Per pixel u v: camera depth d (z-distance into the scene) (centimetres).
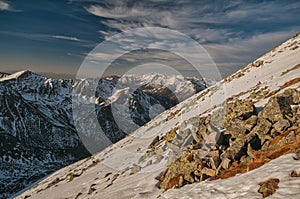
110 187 3328
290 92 2066
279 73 4525
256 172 1609
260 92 3800
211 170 1972
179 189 2048
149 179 2764
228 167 1900
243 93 4481
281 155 1642
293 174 1362
